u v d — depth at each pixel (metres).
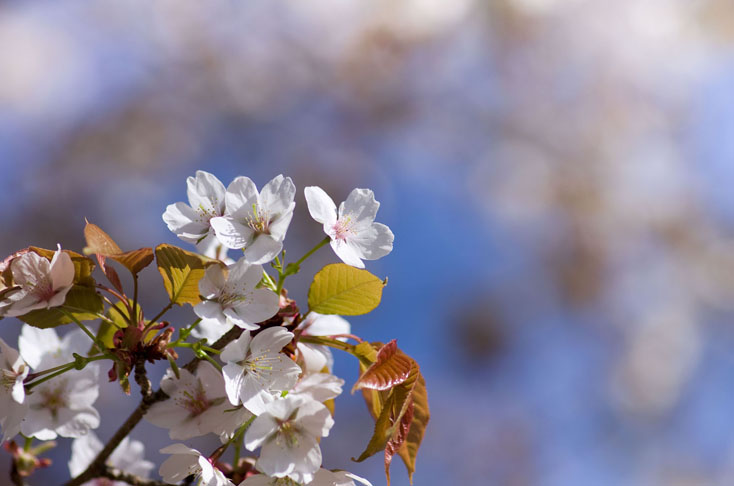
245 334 0.88
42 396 0.93
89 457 0.98
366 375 0.88
